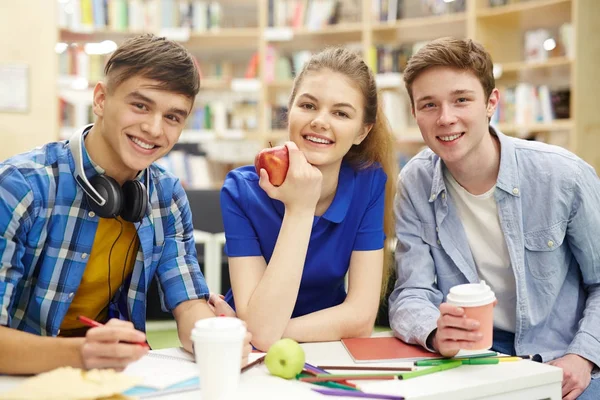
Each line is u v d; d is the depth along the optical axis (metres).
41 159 1.39
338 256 1.72
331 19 5.41
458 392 1.09
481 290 1.23
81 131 1.44
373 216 1.75
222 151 5.91
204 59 6.34
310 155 1.62
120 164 1.43
